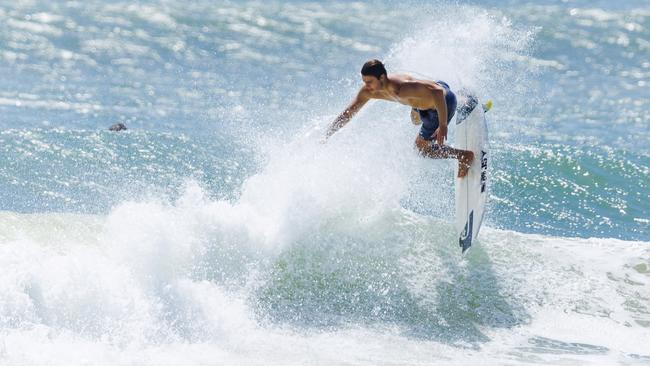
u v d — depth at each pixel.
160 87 67.06
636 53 89.50
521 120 59.53
